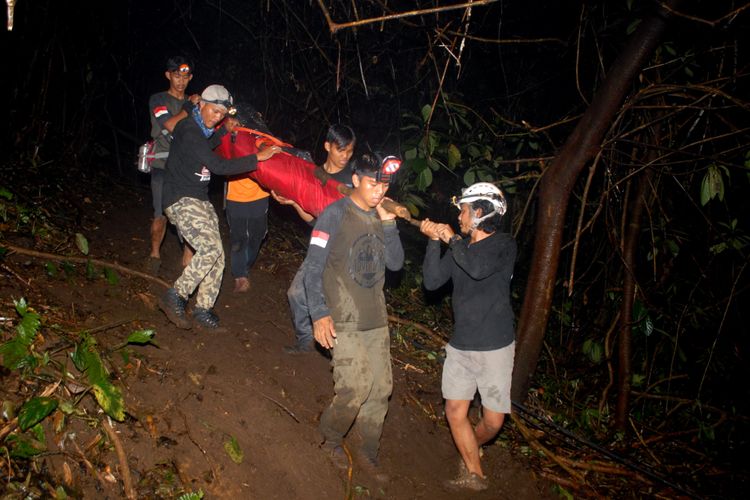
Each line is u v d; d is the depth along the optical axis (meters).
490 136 6.33
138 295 4.54
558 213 4.82
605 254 6.55
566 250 6.84
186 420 3.54
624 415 5.57
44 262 4.44
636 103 4.93
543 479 4.55
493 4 7.49
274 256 6.32
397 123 8.24
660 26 4.39
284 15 7.73
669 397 5.93
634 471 4.98
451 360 3.98
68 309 4.01
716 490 5.16
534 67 8.23
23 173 5.75
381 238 3.60
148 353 3.92
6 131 6.09
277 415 3.91
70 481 2.93
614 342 5.75
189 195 4.26
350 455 3.86
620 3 5.50
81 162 6.88
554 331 6.94
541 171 5.42
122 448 3.17
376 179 3.43
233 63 9.14
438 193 8.26
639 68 4.52
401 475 4.06
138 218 6.10
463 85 8.25
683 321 6.20
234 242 5.11
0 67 6.16
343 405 3.62
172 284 4.93
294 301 4.51
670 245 5.75
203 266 4.22
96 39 7.19
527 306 4.93
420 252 7.84
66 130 6.86
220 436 3.56
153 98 4.80
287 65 8.57
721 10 4.95
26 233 4.76
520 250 8.14
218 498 3.27
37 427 3.00
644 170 5.30
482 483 4.14
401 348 5.65
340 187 3.70
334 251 3.51
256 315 5.03
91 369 3.31
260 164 4.33
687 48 5.25
